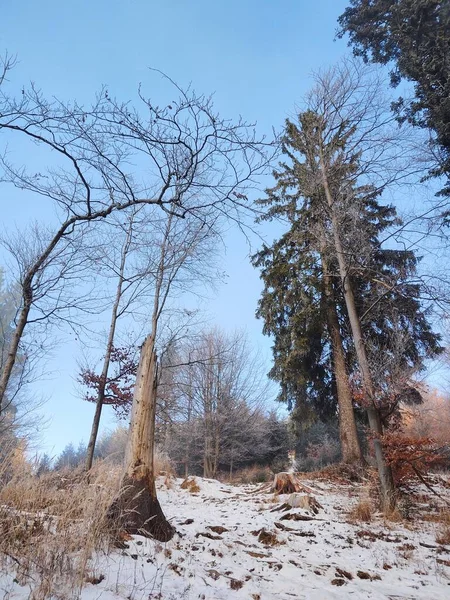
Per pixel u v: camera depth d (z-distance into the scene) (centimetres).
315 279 1506
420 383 979
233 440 2289
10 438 468
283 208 1430
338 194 1161
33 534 362
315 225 1230
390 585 446
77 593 292
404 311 1228
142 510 473
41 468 478
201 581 369
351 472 1191
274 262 1627
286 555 511
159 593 317
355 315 1046
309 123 1265
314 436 2534
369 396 930
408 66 1284
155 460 1192
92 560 360
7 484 398
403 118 1257
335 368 1427
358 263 1108
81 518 402
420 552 571
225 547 496
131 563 373
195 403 2262
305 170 1259
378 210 1439
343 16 1688
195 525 596
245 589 370
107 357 1095
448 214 1040
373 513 805
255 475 2142
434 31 1341
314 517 742
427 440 853
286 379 1525
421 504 876
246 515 743
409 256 1380
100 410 1049
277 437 2567
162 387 1589
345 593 402
